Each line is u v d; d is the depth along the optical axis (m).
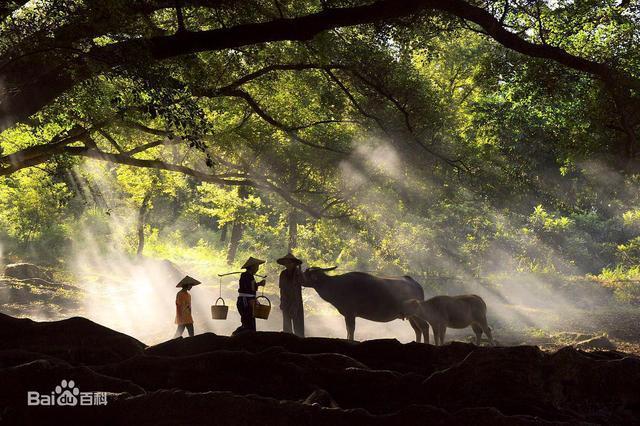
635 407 6.89
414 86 18.34
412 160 20.34
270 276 32.91
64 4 10.80
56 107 15.18
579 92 15.41
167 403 6.48
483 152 20.19
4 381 6.93
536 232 33.41
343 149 21.38
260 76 19.44
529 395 6.80
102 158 17.28
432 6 11.86
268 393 7.23
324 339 8.16
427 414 6.22
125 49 10.96
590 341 15.66
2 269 28.88
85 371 7.05
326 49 16.52
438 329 14.55
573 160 16.58
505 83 17.44
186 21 16.23
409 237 28.77
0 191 36.09
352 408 6.77
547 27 15.74
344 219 25.19
